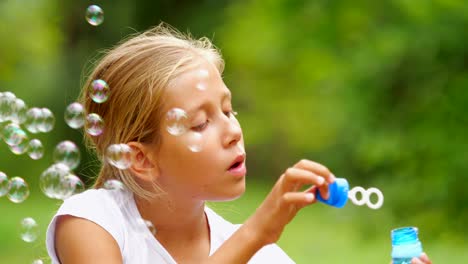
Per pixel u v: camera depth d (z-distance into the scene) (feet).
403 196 64.44
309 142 105.91
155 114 18.62
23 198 20.12
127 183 19.31
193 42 20.83
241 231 17.24
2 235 75.20
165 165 18.62
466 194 62.59
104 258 18.06
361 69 68.03
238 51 97.30
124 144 18.57
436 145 63.10
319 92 81.97
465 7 62.85
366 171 69.05
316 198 16.96
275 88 106.42
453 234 61.82
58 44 109.91
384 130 65.87
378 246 65.92
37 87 114.73
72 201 18.72
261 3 85.10
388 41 65.57
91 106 20.08
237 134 18.40
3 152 115.96
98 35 110.32
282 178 16.78
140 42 19.72
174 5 112.98
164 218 19.36
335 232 79.36
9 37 88.58
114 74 19.39
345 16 70.90
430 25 64.08
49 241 18.75
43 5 103.55
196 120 18.26
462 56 63.98
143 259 18.78
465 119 63.46
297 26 75.77
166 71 18.58
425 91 64.44
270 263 20.94
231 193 18.42
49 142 112.98
